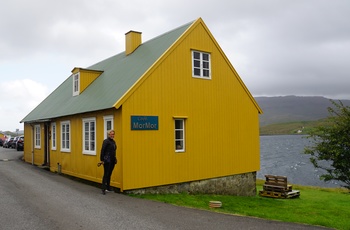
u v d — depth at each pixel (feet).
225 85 55.01
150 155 43.88
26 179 49.88
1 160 81.46
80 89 59.67
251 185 59.00
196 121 49.98
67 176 55.93
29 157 77.97
